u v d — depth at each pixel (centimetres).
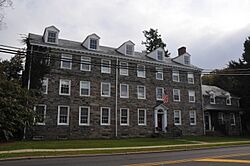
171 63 3575
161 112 3353
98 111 2934
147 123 3200
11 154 1455
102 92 3005
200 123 3622
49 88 2725
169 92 3453
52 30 2859
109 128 2952
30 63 2691
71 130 2752
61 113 2744
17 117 2214
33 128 2573
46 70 2733
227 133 3825
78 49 2919
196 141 2656
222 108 3997
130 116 3108
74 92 2845
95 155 1535
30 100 2398
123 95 3128
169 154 1582
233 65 4459
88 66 2981
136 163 1134
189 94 3631
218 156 1401
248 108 4206
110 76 3084
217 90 4378
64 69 2838
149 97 3291
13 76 3159
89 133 2838
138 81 3259
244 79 4206
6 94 2238
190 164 1090
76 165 1094
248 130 4300
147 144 2247
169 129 3291
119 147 1988
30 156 1393
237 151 1703
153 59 3478
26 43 2834
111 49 3378
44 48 2767
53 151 1638
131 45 3328
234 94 4484
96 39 3091
